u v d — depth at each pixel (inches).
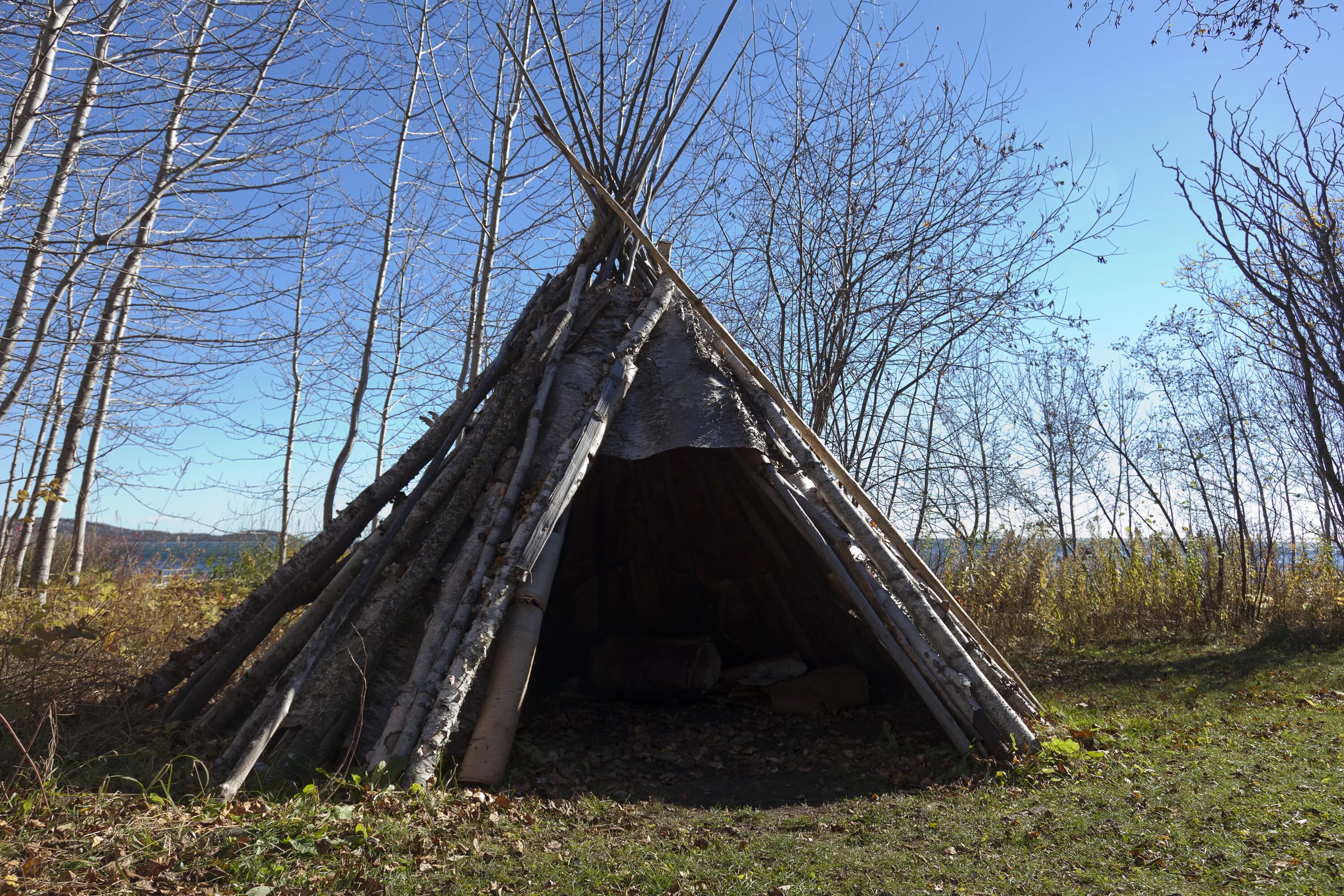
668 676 354.3
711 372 295.3
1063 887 139.8
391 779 185.9
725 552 390.3
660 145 361.7
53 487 391.9
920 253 557.6
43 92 281.7
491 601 223.8
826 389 556.1
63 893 128.2
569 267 345.1
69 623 271.9
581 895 138.2
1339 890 131.4
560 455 256.5
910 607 253.9
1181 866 146.1
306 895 134.2
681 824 182.9
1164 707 304.0
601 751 274.2
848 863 153.9
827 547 268.7
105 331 370.3
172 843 146.9
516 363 313.4
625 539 400.2
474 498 256.7
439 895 137.1
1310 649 419.2
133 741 211.6
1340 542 494.9
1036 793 195.8
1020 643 502.6
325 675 218.2
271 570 594.9
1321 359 357.4
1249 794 183.8
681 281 323.0
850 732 298.7
